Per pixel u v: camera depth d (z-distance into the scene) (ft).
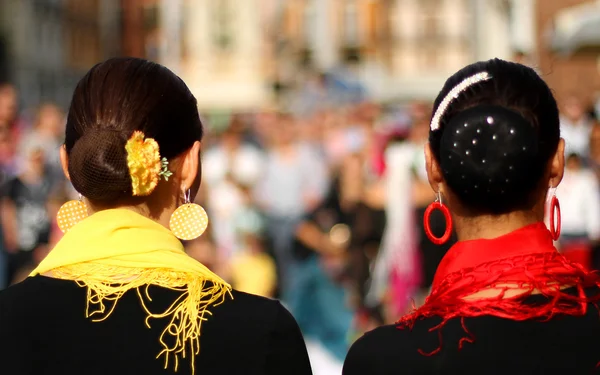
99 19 184.24
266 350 10.53
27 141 40.24
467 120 10.08
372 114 58.80
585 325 9.83
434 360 9.93
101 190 10.58
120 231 10.79
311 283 33.96
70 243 10.84
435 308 10.29
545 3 47.60
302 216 50.88
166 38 158.40
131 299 10.52
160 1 162.81
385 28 169.58
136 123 10.69
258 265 39.11
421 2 174.91
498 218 10.34
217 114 129.80
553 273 10.10
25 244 38.75
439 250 34.78
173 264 10.73
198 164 11.30
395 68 171.94
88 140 10.51
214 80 154.92
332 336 33.53
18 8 157.58
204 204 43.21
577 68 49.29
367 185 38.04
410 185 35.37
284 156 51.55
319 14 157.07
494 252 10.27
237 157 52.31
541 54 46.78
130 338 10.36
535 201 10.36
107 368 10.27
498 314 9.93
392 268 35.42
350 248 36.60
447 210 10.62
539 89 10.34
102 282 10.59
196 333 10.44
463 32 175.52
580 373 9.68
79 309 10.48
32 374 10.32
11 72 156.66
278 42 156.35
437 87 172.55
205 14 156.25
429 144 10.75
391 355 10.12
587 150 43.32
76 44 180.86
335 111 63.87
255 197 51.39
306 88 96.48
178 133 10.98
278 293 43.32
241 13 156.15
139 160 10.47
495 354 9.80
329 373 31.86
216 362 10.42
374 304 35.81
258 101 151.23
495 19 61.31
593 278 10.19
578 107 45.80
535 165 10.10
